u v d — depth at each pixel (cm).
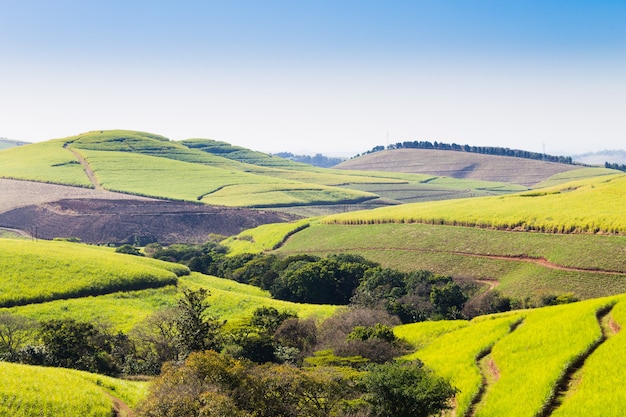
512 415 4075
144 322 8644
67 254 12469
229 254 19850
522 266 12631
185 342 6812
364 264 13738
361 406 4509
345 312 9262
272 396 4366
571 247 12581
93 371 6812
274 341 7556
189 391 4128
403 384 4491
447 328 7806
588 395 3969
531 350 5303
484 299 10794
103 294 10812
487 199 19525
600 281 10962
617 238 12325
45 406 4803
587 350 4866
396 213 18950
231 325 7750
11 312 9275
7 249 11994
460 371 5312
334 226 19800
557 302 10106
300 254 16812
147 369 7225
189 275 13712
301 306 11094
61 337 7194
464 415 4431
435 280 11769
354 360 6103
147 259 13800
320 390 4481
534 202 16888
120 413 5109
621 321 5344
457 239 15112
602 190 16750
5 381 5075
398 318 9725
